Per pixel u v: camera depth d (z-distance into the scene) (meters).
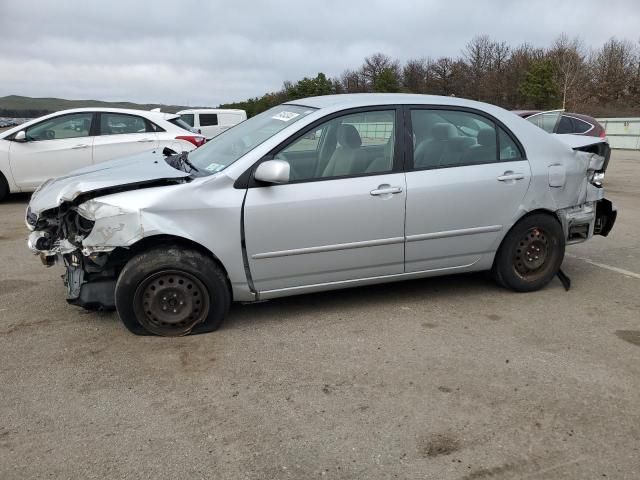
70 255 3.84
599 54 56.53
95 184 3.66
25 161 8.88
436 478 2.48
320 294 4.73
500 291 4.82
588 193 4.80
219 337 3.88
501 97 57.19
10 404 3.05
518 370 3.44
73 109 9.20
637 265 5.67
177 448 2.68
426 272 4.40
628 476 2.50
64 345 3.75
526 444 2.72
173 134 9.46
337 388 3.22
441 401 3.09
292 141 3.91
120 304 3.76
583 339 3.88
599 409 3.02
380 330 4.02
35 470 2.52
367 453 2.65
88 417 2.93
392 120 4.18
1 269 5.42
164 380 3.31
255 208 3.78
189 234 3.69
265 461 2.59
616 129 28.22
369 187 4.02
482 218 4.38
